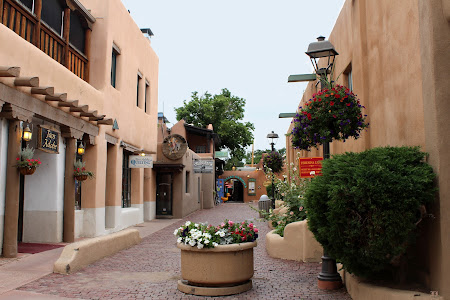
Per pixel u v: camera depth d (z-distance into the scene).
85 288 6.06
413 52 5.22
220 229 6.12
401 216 4.36
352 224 4.61
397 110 5.85
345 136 6.10
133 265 8.03
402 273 4.88
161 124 29.72
